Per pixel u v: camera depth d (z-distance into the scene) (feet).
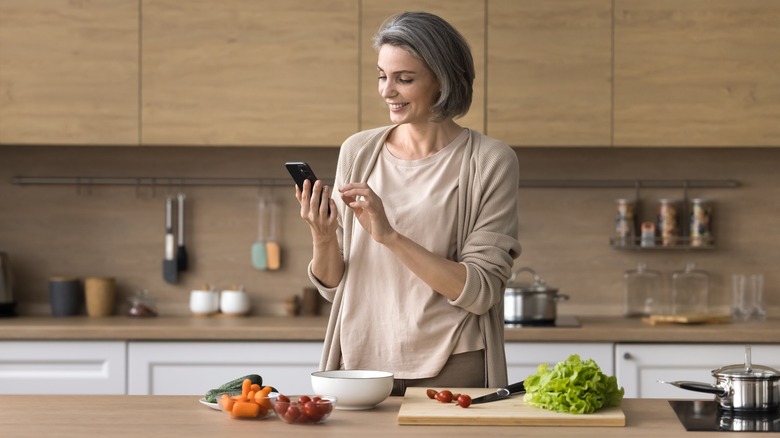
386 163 7.25
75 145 12.92
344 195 6.46
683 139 11.69
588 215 13.00
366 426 5.49
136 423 5.56
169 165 13.21
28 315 12.96
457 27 11.74
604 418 5.50
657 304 12.78
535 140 11.71
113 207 13.25
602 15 11.70
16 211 13.25
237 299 12.73
